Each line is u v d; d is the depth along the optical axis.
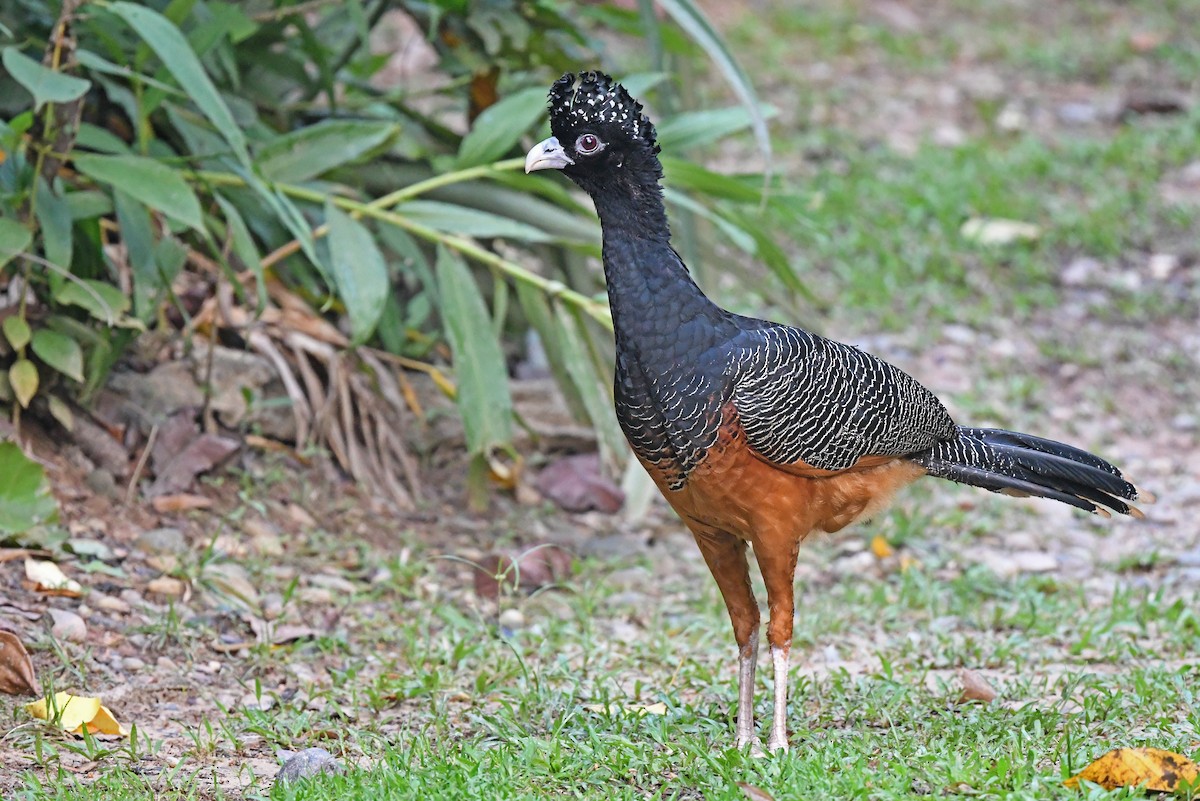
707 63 22.56
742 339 7.67
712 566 8.09
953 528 12.59
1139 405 14.78
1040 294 16.77
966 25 25.58
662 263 7.67
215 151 11.41
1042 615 10.44
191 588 9.86
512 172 12.02
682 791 7.09
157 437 11.14
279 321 12.24
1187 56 23.83
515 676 9.12
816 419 7.59
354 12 11.62
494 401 11.40
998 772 6.77
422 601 10.53
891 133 21.05
